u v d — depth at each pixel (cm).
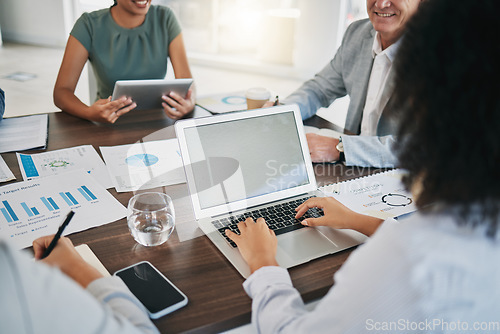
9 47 569
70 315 48
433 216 53
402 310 52
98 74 214
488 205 50
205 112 176
